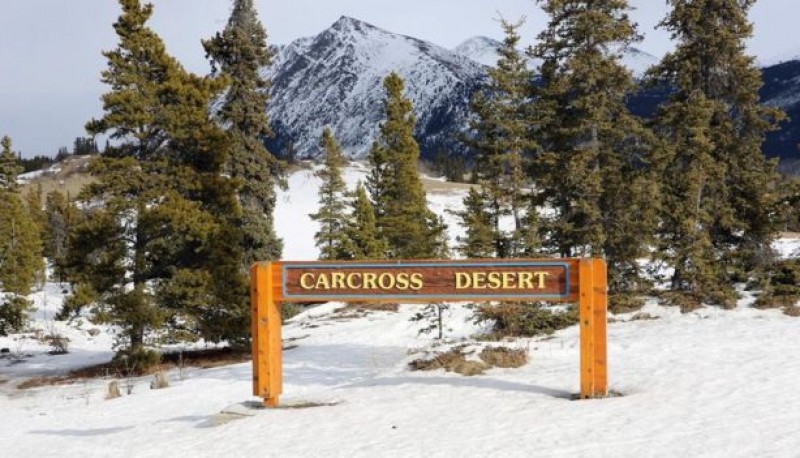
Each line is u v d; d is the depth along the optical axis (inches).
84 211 970.1
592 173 939.3
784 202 995.3
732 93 1043.3
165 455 410.3
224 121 1332.4
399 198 1846.7
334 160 1900.8
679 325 814.5
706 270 928.3
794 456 309.0
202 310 986.1
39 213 3078.2
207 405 602.5
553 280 484.1
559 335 836.6
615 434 366.9
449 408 464.4
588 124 957.8
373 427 428.8
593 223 967.6
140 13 962.7
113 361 945.5
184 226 916.6
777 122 1024.2
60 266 949.8
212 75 1325.0
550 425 396.8
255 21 1357.0
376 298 511.5
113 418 589.0
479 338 863.1
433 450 365.7
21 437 536.7
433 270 504.1
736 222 986.7
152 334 1077.8
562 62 1000.2
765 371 505.0
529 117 976.3
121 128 956.0
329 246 1855.3
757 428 358.9
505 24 952.3
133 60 968.9
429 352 749.9
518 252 901.8
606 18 946.1
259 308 522.9
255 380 522.0
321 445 397.7
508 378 561.9
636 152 1004.6
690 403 425.7
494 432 392.2
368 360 828.0
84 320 1694.1
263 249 1369.3
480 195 940.0
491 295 494.0
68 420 607.8
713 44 1014.4
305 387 653.3
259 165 1357.0
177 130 957.2
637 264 1007.0
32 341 1407.5
